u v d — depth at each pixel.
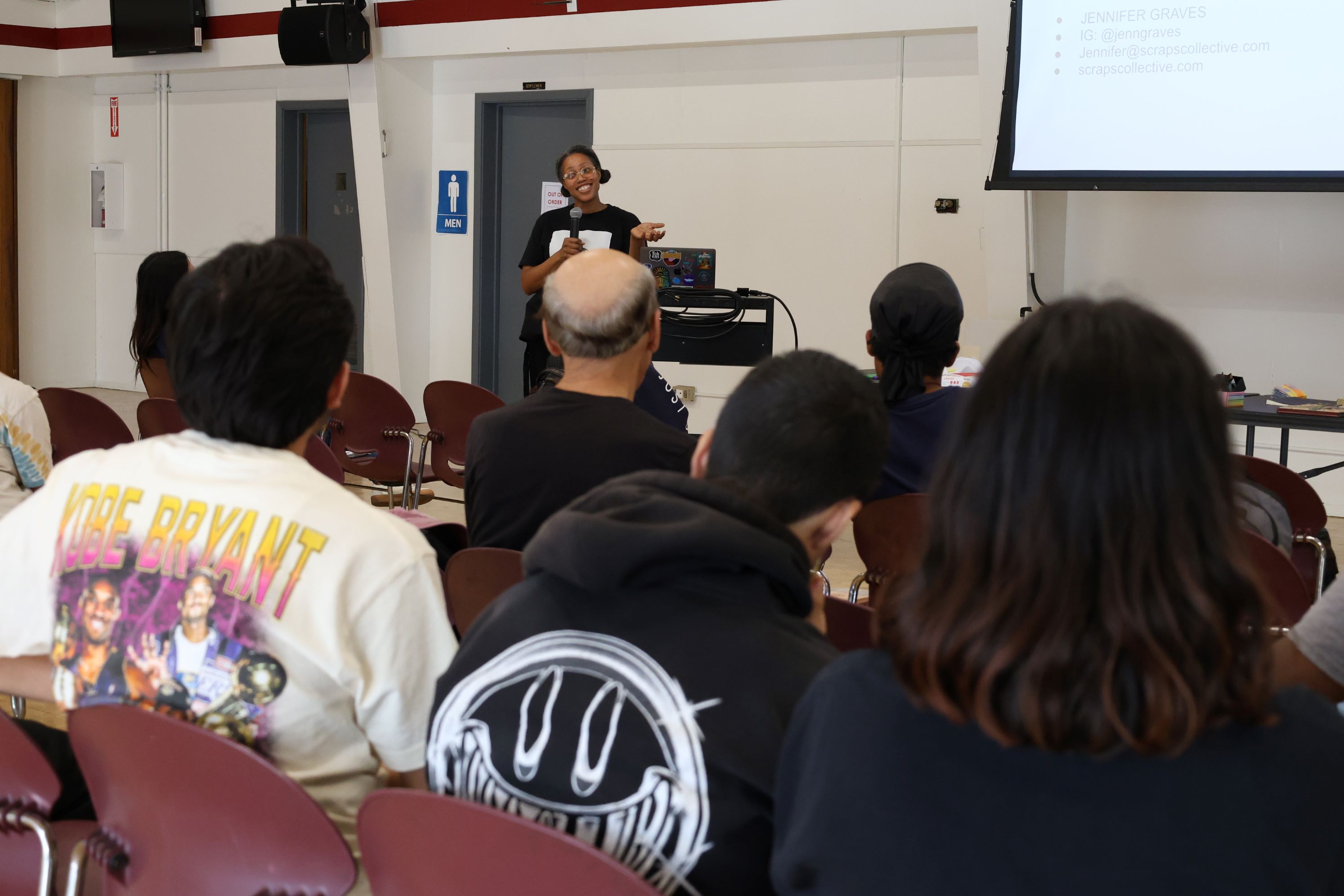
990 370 0.77
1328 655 1.17
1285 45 4.53
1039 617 0.71
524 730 1.03
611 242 5.17
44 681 1.41
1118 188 4.89
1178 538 0.71
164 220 8.82
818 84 6.38
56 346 9.07
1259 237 5.49
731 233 6.71
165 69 8.05
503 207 7.59
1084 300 0.77
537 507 1.96
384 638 1.24
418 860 1.03
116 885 1.29
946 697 0.75
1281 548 2.46
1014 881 0.74
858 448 1.16
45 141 8.77
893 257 6.34
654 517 1.02
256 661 1.22
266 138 8.28
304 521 1.24
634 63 6.83
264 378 1.27
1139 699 0.70
